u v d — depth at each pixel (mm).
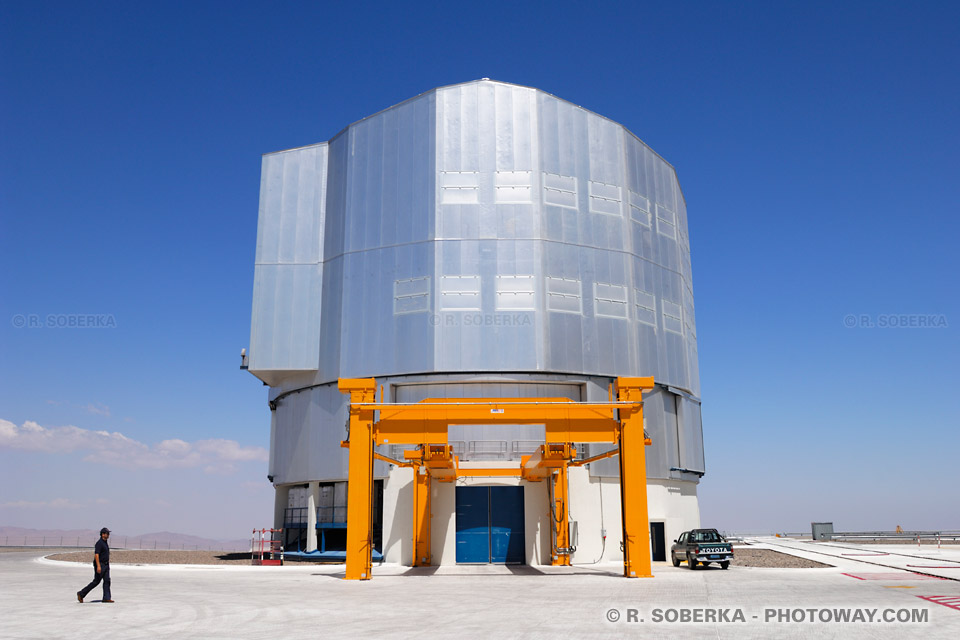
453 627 14617
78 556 48938
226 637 13281
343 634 13695
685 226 55250
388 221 43938
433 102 44375
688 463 46719
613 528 40250
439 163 43406
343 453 42000
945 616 16031
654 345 45906
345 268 44469
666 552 42625
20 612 16969
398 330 42031
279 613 17016
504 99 44438
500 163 43500
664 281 48625
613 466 41000
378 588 24188
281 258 47156
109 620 15594
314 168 48562
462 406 29266
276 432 48469
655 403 44750
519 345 41094
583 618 15938
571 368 41688
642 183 48531
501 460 40344
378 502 42219
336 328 44062
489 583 26234
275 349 45562
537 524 39312
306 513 45500
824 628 14312
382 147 45312
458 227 42562
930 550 53219
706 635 13469
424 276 42156
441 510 39125
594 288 43781
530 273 42125
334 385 43500
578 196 44656
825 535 81312
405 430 29328
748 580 26781
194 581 27469
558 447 32938
